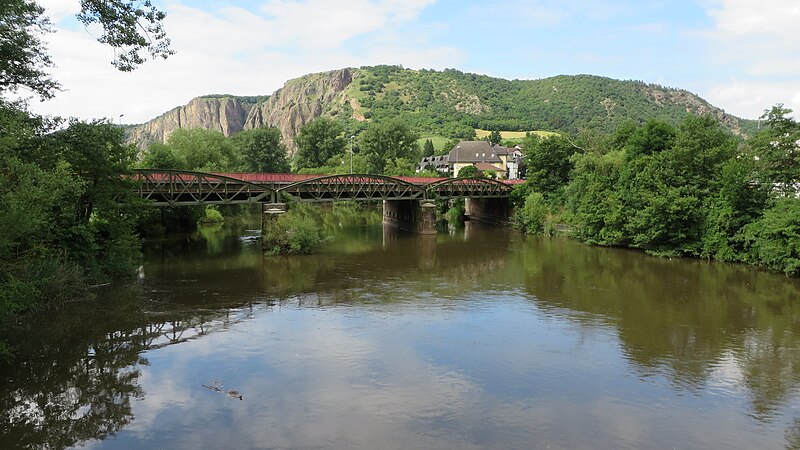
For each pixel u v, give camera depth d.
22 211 17.39
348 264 42.06
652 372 18.98
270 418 15.27
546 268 40.22
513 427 14.81
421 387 17.48
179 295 30.66
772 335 23.25
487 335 23.11
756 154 41.44
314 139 130.12
